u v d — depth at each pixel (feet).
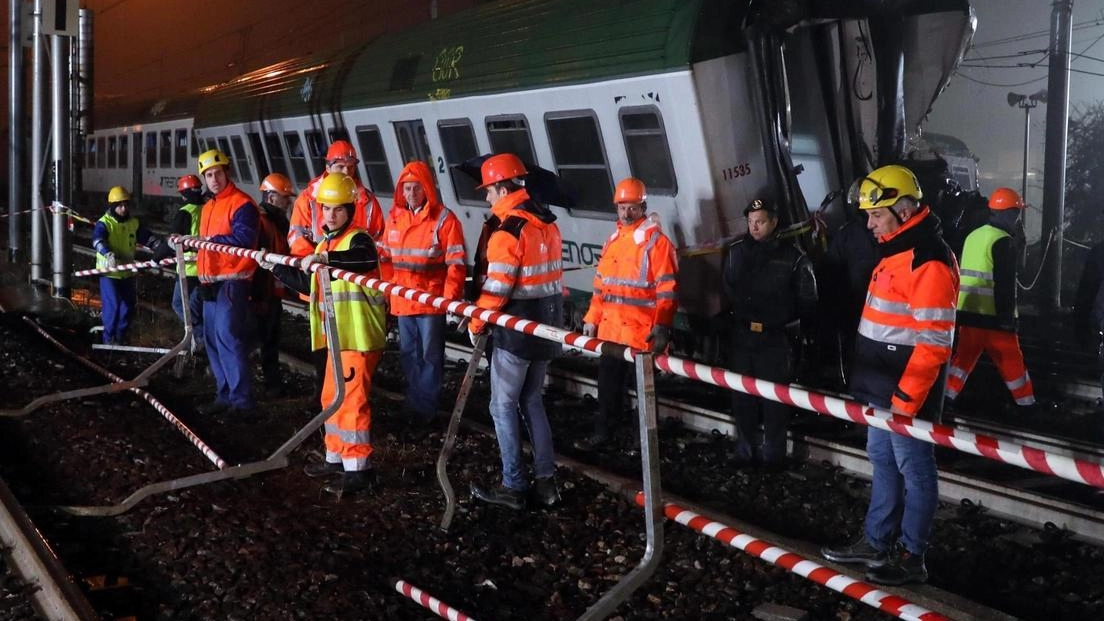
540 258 17.10
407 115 39.58
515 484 17.79
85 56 59.77
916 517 14.20
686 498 19.02
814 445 21.45
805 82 28.66
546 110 31.83
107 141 91.71
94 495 18.26
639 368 10.96
